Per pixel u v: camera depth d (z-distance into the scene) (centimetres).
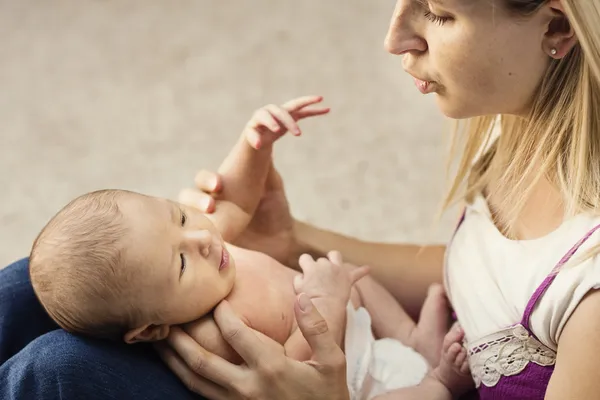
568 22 89
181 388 104
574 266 93
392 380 123
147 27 296
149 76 278
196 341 109
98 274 102
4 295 110
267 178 134
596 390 91
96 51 288
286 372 101
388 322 134
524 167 105
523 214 106
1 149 258
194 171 247
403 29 95
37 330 113
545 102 96
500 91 94
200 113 265
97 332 104
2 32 297
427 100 265
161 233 107
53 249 104
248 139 124
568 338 93
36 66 284
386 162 249
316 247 141
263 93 269
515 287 101
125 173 249
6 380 93
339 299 118
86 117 267
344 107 264
